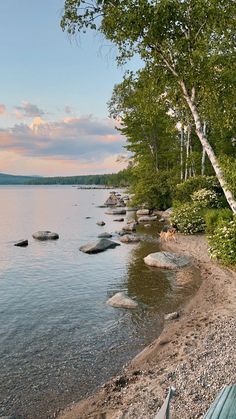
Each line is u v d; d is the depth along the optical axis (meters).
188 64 12.98
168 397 4.12
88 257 20.48
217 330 9.37
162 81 13.88
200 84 13.22
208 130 31.92
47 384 7.56
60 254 21.59
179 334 9.62
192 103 13.38
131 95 20.62
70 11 12.39
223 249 15.94
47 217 44.84
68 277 16.23
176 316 10.99
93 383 7.54
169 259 17.70
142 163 44.28
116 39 12.70
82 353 8.90
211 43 13.48
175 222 26.36
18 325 10.73
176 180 38.44
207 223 22.16
